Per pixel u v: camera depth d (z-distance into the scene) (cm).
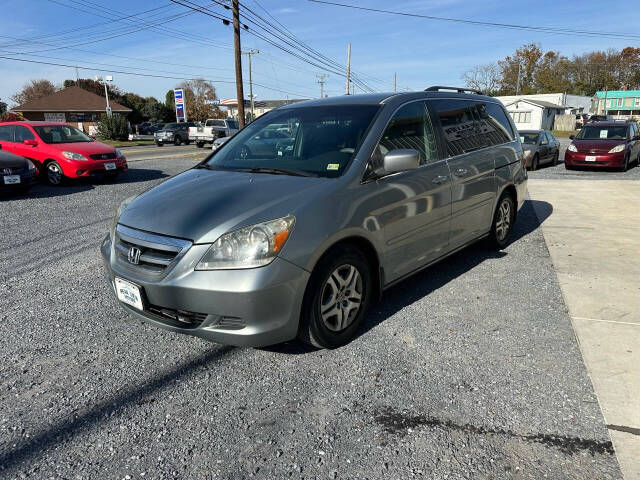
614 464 204
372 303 365
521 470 202
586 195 888
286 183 302
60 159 1068
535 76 7762
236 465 208
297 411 246
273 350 309
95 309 379
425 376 275
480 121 473
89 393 264
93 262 503
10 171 916
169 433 230
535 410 242
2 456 216
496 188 474
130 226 293
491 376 273
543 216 705
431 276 444
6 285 437
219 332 263
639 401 247
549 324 338
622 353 296
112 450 219
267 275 254
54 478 203
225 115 7612
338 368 285
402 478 199
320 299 284
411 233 353
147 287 272
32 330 342
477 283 423
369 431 229
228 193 296
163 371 286
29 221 716
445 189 385
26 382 276
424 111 394
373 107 362
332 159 324
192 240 262
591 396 252
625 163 1319
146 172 1391
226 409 248
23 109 5044
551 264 473
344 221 289
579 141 1380
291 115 394
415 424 233
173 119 7888
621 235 580
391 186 329
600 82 8788
